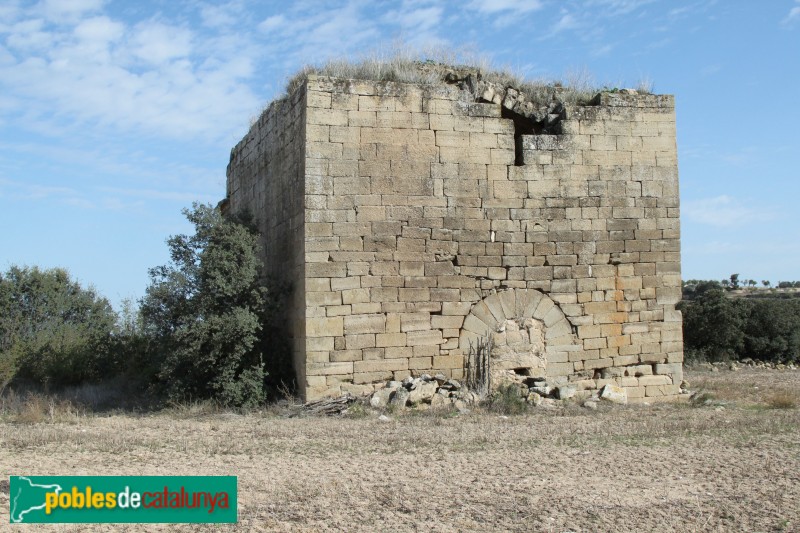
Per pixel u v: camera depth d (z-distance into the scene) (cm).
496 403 1592
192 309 1722
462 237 1695
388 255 1652
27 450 1159
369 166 1658
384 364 1634
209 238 1777
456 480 980
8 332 2658
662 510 852
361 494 912
